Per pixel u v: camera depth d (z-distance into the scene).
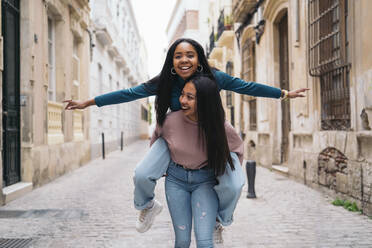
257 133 11.90
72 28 11.41
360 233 4.13
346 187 5.69
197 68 2.30
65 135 10.64
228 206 2.37
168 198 2.37
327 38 6.42
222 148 2.17
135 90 2.41
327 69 6.40
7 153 6.77
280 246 3.70
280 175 9.23
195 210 2.27
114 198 6.48
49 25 10.07
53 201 6.23
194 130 2.25
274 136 10.28
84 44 13.55
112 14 21.98
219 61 20.84
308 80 7.39
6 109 6.71
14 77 7.16
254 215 5.04
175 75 2.34
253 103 12.70
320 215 5.00
